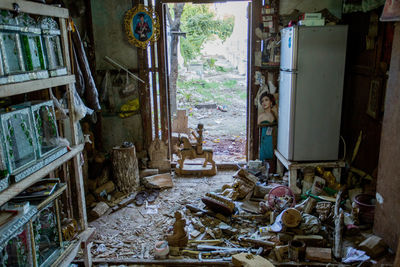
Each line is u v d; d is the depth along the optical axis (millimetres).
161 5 4340
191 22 11430
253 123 4633
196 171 4664
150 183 4250
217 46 14227
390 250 2797
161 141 4738
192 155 4637
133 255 2930
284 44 3939
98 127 4664
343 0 4152
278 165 4477
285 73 3875
